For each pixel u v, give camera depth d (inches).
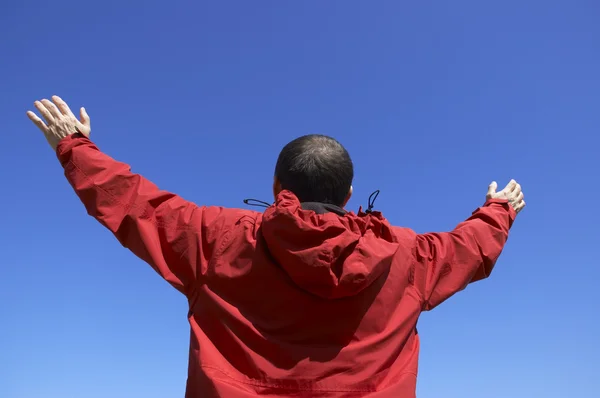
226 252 101.3
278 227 94.7
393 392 94.3
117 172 109.7
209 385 91.0
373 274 95.5
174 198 110.4
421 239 114.0
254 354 93.9
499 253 119.6
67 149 113.0
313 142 112.5
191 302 103.7
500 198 133.8
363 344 96.2
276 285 97.2
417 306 105.0
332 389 92.1
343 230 95.2
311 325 96.0
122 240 107.4
